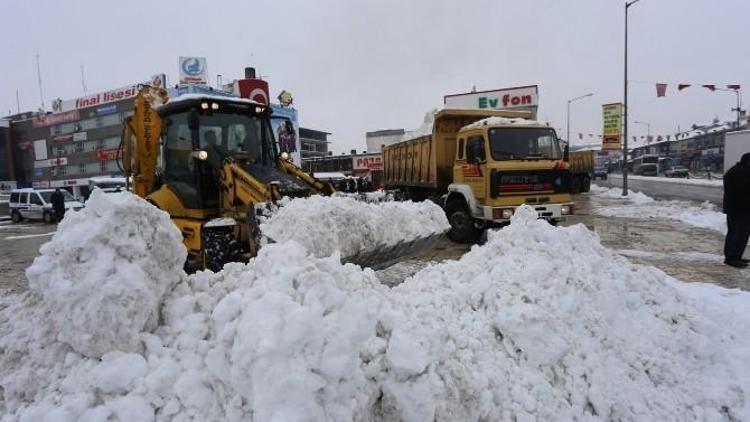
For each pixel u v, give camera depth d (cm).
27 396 243
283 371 200
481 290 361
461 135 1052
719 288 584
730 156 2428
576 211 1686
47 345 258
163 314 267
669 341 362
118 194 273
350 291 268
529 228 429
